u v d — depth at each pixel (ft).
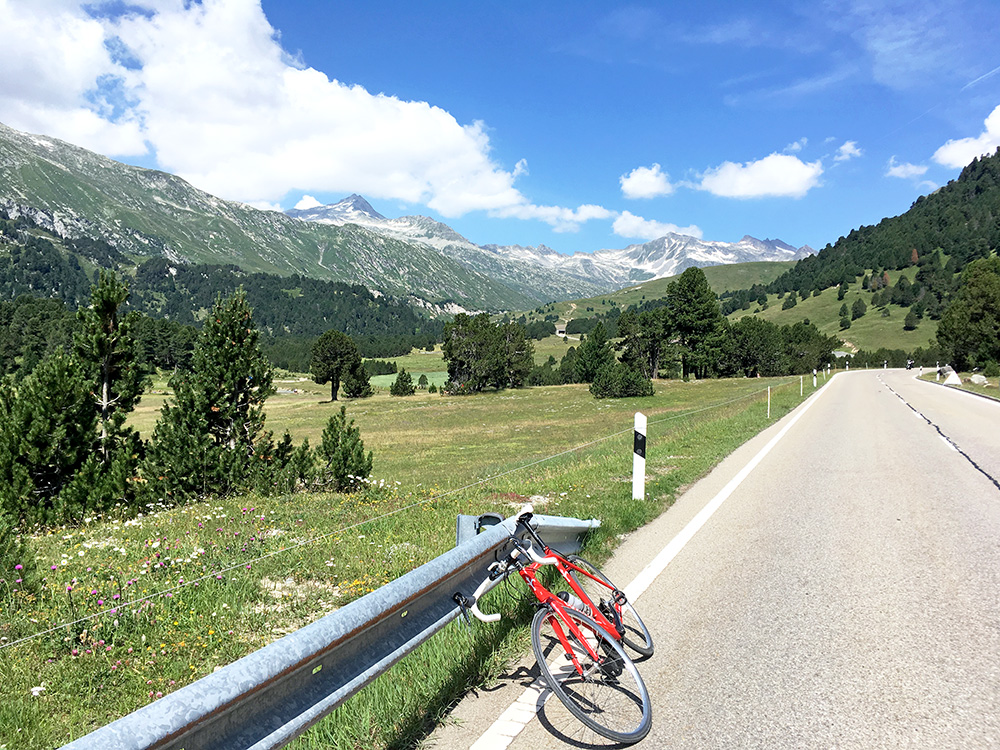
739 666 13.28
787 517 26.89
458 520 15.39
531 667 13.51
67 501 38.24
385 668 9.95
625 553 21.74
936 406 90.68
